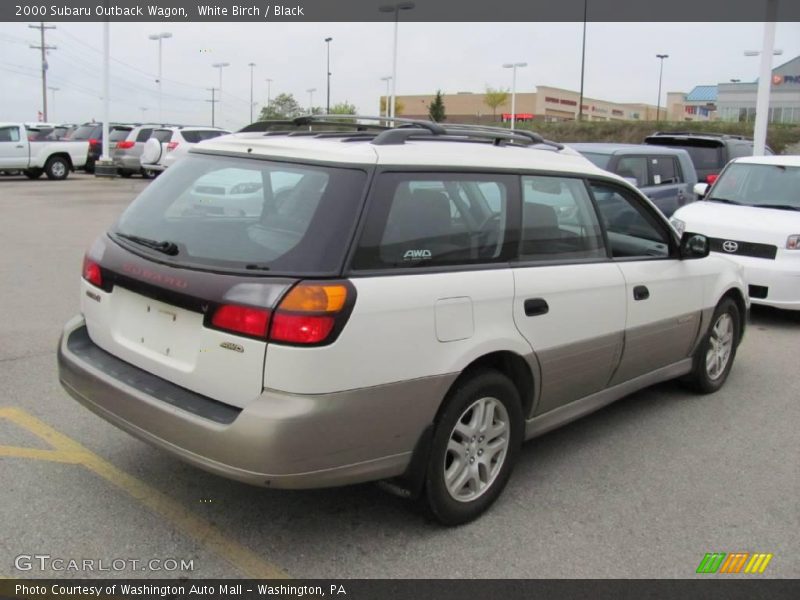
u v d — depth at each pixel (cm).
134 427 331
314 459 297
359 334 301
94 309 374
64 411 477
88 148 2670
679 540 358
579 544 351
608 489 409
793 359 686
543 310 381
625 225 464
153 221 362
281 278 299
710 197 950
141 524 350
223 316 303
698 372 556
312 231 310
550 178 408
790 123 5041
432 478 340
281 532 349
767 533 368
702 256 500
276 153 347
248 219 332
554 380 401
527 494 400
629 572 329
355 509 372
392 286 314
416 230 332
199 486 388
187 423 306
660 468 439
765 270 789
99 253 374
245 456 291
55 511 357
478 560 334
